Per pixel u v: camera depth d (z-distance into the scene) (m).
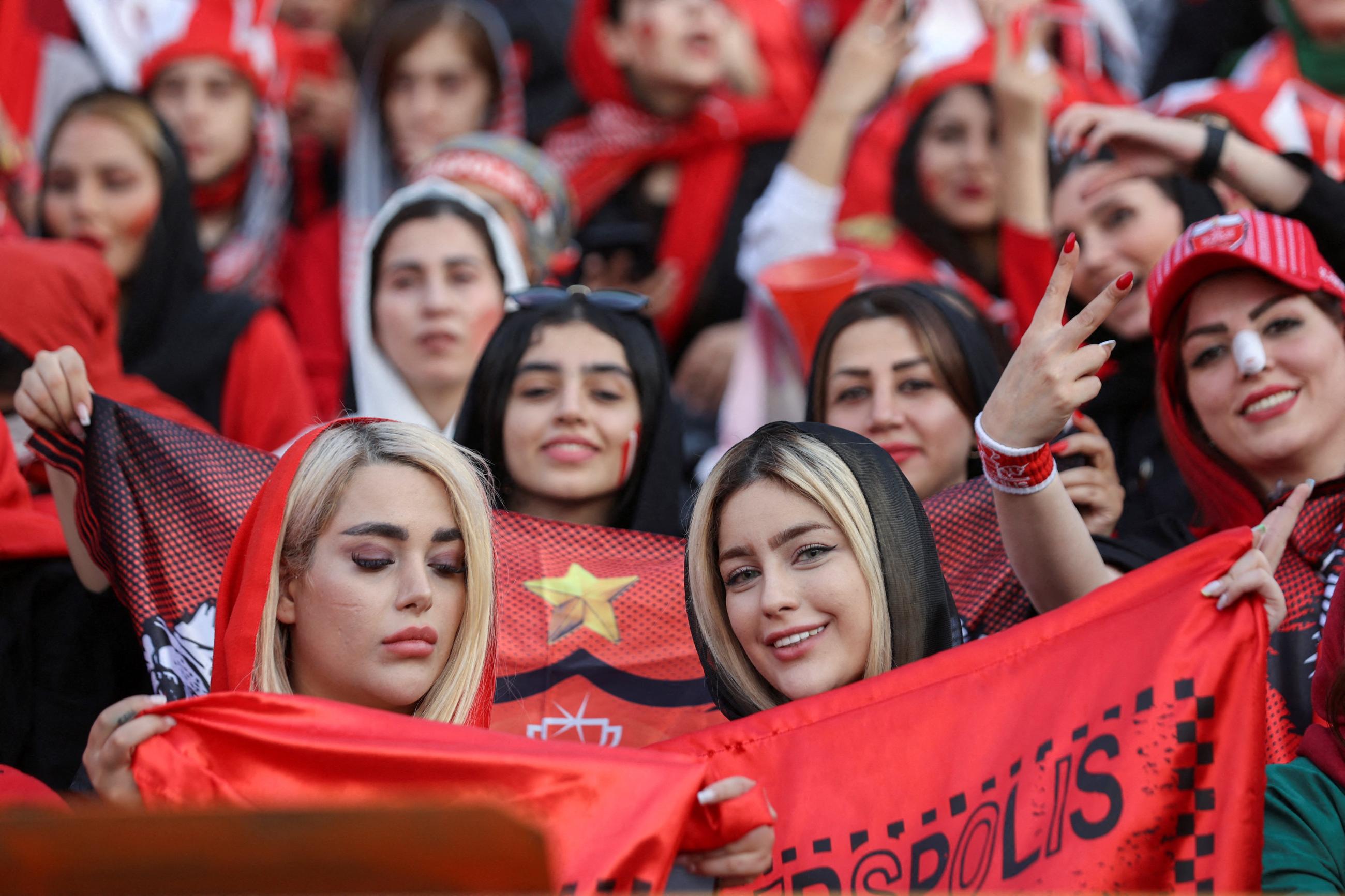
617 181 19.89
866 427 12.32
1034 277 16.30
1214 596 8.59
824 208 18.16
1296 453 11.23
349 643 8.95
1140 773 8.16
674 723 11.16
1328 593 10.82
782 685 9.12
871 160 18.17
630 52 19.91
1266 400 11.25
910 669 8.69
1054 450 11.71
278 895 5.53
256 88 19.69
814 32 21.72
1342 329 11.50
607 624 11.55
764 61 20.56
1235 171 12.96
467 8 20.56
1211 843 8.06
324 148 21.59
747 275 18.45
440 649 9.15
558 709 11.21
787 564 9.17
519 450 12.75
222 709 8.09
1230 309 11.38
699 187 19.56
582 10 20.44
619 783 7.56
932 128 17.06
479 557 9.30
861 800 8.36
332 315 19.36
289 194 20.67
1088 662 8.54
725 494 9.44
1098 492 11.63
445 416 15.42
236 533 10.52
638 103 19.95
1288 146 16.67
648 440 13.02
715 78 19.88
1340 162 16.72
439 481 9.32
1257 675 8.39
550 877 5.39
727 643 9.44
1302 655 10.61
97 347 13.95
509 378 12.90
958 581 11.09
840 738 8.52
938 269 16.88
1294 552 11.11
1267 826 9.07
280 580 9.17
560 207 17.53
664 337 19.16
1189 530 12.08
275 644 9.03
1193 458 11.72
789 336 16.25
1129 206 13.38
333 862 5.43
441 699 9.09
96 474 10.95
